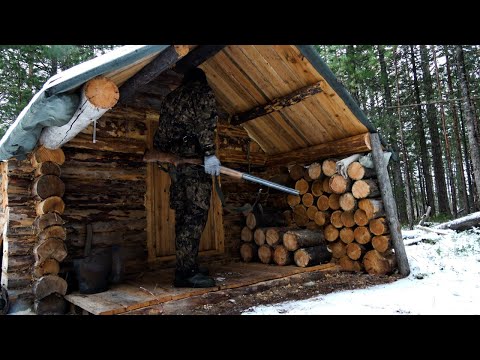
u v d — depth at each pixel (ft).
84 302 10.86
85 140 14.37
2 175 14.33
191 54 12.59
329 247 17.66
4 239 13.10
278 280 14.05
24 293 12.32
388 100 54.03
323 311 10.77
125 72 10.21
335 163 16.78
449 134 74.69
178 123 12.79
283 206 20.12
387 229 15.58
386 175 15.76
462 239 24.23
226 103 18.38
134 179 15.72
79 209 14.08
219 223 18.74
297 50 12.51
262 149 20.79
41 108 9.05
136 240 15.49
